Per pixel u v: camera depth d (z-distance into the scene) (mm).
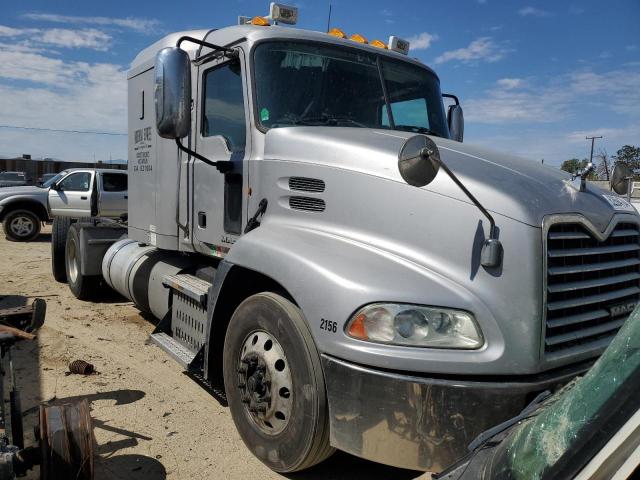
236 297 4059
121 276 6586
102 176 15703
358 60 4637
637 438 1444
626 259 3426
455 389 2717
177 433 4094
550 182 3232
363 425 2891
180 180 5125
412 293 2842
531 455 1725
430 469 2811
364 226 3293
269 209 3902
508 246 2832
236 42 4344
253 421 3609
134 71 6070
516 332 2785
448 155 3418
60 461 2926
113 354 5785
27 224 15961
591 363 3068
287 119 4156
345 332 2918
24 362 5453
